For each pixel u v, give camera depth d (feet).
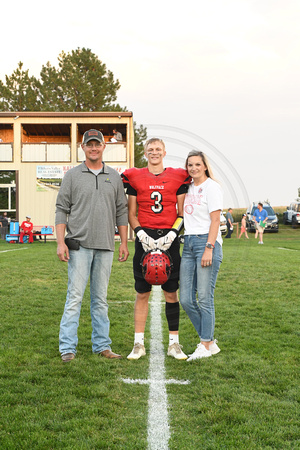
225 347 13.16
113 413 8.60
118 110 106.52
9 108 111.04
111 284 25.20
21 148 70.03
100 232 12.37
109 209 12.54
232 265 33.24
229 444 7.50
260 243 58.29
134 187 12.29
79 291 12.37
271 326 15.71
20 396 9.32
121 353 12.70
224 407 8.91
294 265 33.19
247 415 8.54
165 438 7.74
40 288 23.12
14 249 48.37
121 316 17.26
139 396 9.56
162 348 13.33
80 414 8.59
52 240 68.39
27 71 111.55
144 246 12.00
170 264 11.98
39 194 70.38
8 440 7.54
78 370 11.01
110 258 12.76
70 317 12.27
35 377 10.40
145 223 12.21
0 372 10.73
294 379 10.43
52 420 8.33
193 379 10.51
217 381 10.29
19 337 14.07
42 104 106.93
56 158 70.38
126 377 10.69
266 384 10.14
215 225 12.03
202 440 7.66
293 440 7.68
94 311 12.68
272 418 8.46
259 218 57.98
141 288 12.32
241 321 16.46
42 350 12.68
